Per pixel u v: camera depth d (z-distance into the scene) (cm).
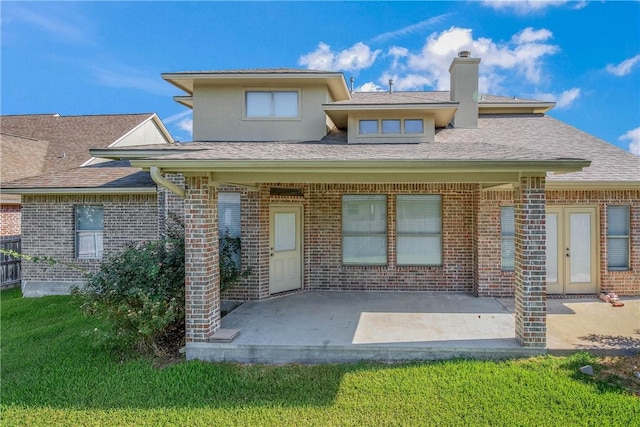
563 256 974
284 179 672
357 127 943
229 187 962
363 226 1041
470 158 580
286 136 1038
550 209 973
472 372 580
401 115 944
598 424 453
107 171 1325
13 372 627
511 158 578
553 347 639
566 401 499
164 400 530
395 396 523
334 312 831
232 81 1030
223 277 797
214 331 684
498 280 955
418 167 583
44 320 939
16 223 1464
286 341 659
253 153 675
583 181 877
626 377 558
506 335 680
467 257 1009
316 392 540
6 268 1341
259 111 1045
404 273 1022
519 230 638
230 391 550
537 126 1195
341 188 1032
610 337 684
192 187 657
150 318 645
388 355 635
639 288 959
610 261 978
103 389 561
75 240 1221
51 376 605
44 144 1753
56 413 504
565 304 901
